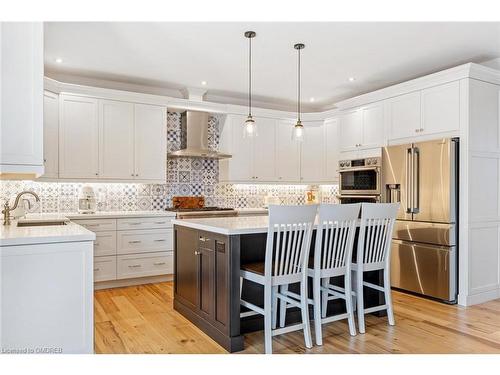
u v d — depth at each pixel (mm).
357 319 3412
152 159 5020
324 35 3525
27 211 4309
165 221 4832
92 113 4605
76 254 2217
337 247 2998
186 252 3393
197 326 3160
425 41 3660
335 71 4602
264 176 5914
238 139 5707
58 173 4375
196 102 5348
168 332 3041
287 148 6121
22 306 2082
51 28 3346
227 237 2727
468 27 3348
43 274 2131
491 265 4031
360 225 3143
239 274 2727
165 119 5129
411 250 4168
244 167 5746
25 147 2205
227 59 4176
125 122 4828
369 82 5094
